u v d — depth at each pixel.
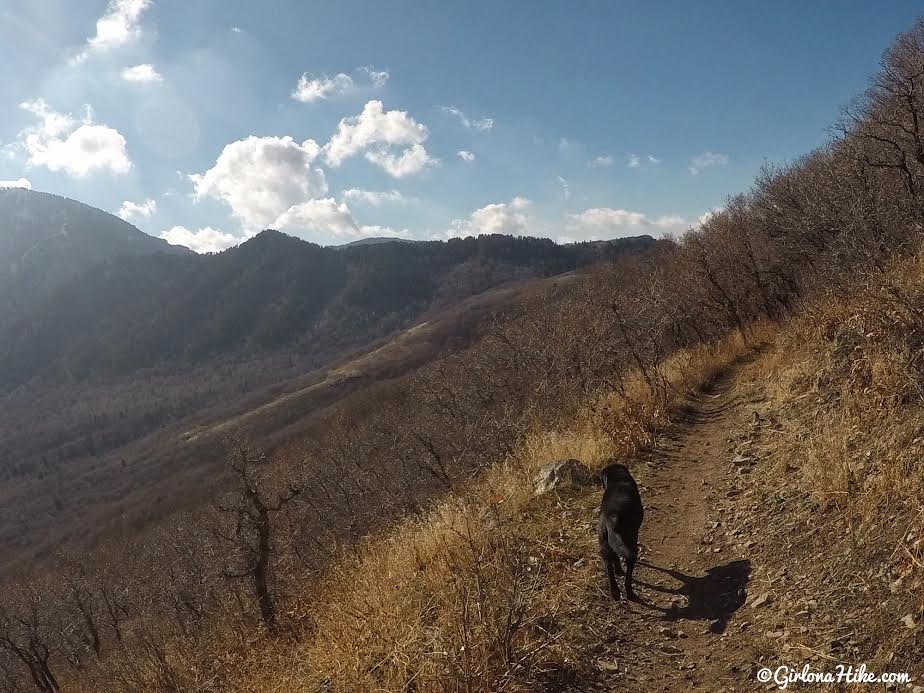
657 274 28.47
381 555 7.29
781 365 10.55
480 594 4.69
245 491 22.95
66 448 197.50
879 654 3.57
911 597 3.75
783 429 7.73
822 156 21.94
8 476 179.00
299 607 9.18
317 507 36.53
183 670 10.46
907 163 14.56
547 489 7.44
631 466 8.30
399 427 41.12
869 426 5.79
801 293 18.03
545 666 4.40
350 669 4.78
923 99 14.15
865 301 8.09
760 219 22.44
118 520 88.81
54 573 55.75
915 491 4.41
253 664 6.93
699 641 4.45
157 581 37.69
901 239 11.80
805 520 5.32
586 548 6.03
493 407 27.73
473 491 8.68
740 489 6.75
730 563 5.37
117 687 13.20
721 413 10.20
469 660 4.27
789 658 3.91
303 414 130.12
